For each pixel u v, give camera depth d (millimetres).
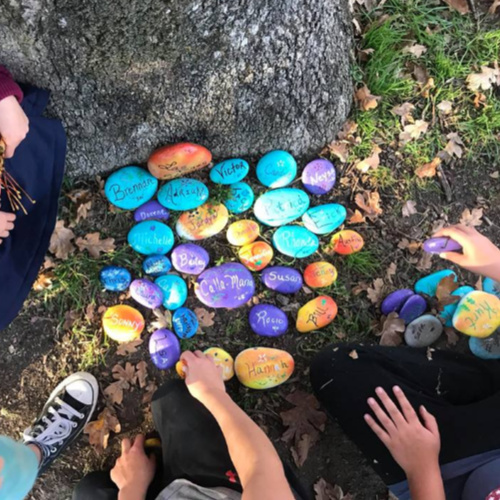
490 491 1333
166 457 1570
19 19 1210
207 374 1531
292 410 1802
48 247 1700
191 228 1744
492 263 1507
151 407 1687
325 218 1788
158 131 1651
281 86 1591
